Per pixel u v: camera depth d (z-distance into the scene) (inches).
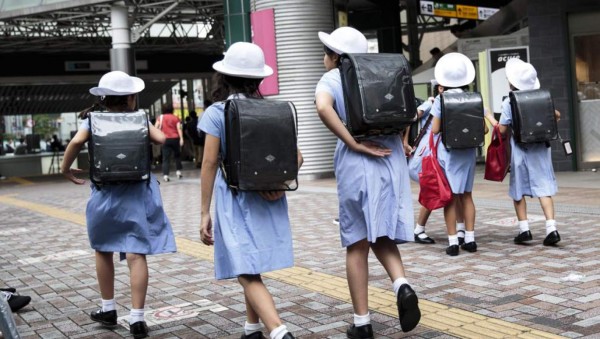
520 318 193.5
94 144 196.7
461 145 275.4
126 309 234.7
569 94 582.9
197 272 285.7
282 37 665.0
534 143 290.4
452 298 218.5
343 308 216.8
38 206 600.1
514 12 756.0
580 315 193.0
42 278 295.0
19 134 2458.2
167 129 779.4
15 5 905.5
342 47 178.9
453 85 287.1
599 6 568.4
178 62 1438.2
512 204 412.5
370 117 169.0
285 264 164.4
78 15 944.9
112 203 200.4
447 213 284.7
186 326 209.0
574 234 311.1
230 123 159.2
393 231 175.0
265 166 158.2
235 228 162.6
